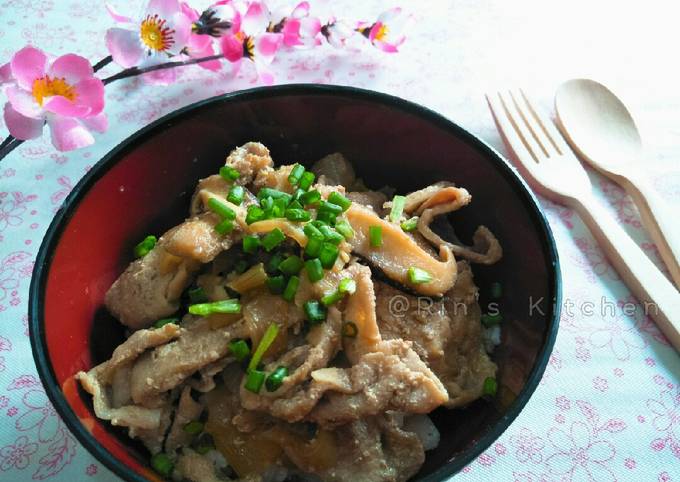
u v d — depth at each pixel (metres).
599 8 0.35
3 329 0.26
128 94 0.32
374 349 0.22
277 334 0.22
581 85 0.31
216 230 0.24
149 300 0.24
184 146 0.25
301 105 0.26
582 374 0.25
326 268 0.23
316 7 0.33
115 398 0.23
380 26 0.33
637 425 0.24
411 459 0.22
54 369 0.21
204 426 0.23
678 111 0.32
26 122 0.26
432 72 0.33
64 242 0.22
